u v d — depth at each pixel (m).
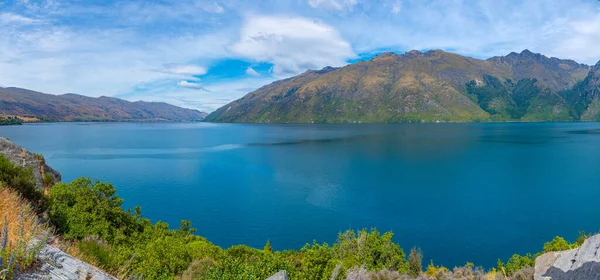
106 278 6.14
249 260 29.86
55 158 148.12
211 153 177.75
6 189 9.20
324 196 89.88
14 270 4.88
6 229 5.36
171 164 139.38
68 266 5.79
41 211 16.30
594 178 105.25
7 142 31.41
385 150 188.00
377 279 24.42
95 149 185.38
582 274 9.29
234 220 74.19
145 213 78.62
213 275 20.44
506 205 79.94
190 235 48.53
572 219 69.94
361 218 73.56
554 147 184.50
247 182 107.06
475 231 65.25
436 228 67.12
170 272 26.42
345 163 143.12
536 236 62.56
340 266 25.89
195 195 92.19
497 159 146.62
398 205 81.38
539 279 11.30
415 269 42.62
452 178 110.06
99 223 29.31
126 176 114.31
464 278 24.64
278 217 75.38
